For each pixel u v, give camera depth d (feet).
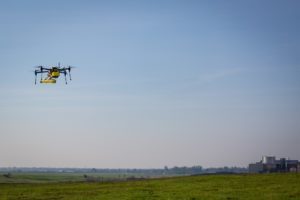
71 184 310.04
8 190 263.29
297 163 531.50
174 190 227.40
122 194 215.92
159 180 306.14
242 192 208.33
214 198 191.01
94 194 223.71
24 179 626.23
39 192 245.45
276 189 213.87
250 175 301.22
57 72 249.75
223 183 252.01
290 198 183.73
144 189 237.25
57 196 221.66
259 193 202.39
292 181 247.91
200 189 227.40
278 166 528.22
